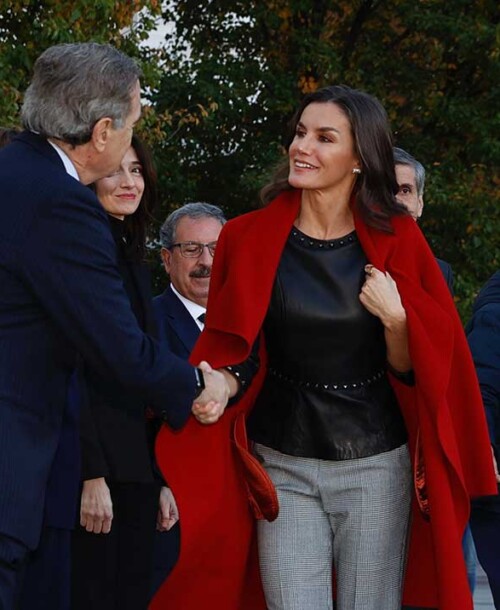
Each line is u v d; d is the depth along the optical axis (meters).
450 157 19.45
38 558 4.27
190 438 4.16
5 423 3.46
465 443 4.24
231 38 19.64
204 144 19.19
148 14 13.38
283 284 4.09
